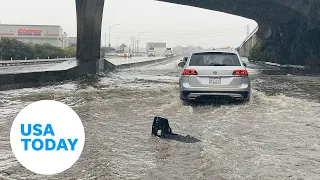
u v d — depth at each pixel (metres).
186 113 7.95
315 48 43.88
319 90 12.98
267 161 4.35
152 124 6.35
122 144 5.24
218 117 7.35
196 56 9.77
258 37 77.50
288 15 47.97
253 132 5.89
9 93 12.05
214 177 3.83
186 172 4.02
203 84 9.24
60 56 86.31
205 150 4.80
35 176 3.92
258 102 9.46
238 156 4.54
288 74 26.39
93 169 4.12
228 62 9.52
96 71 26.30
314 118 7.05
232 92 9.10
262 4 47.00
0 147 5.07
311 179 3.77
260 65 53.34
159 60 70.75
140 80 19.22
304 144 5.15
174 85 15.57
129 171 4.07
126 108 8.69
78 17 27.80
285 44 52.56
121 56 105.69
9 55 63.22
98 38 29.55
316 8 40.78
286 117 7.18
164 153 4.77
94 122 6.91
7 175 3.95
